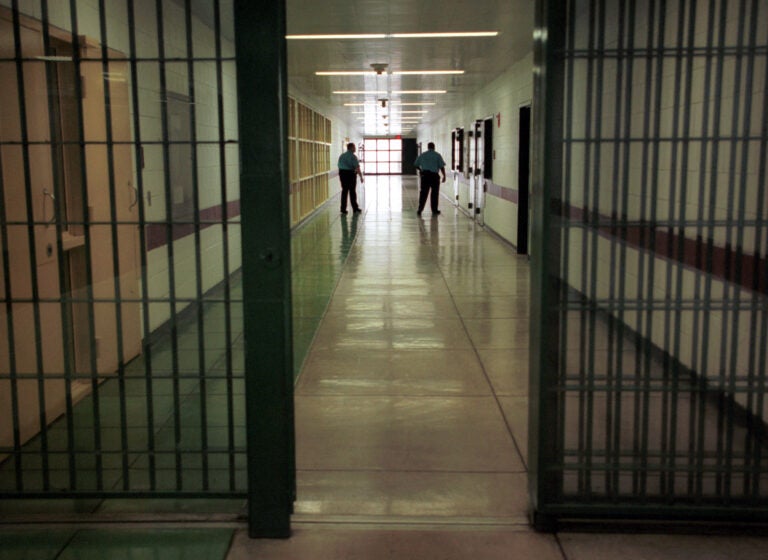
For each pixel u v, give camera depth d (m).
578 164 6.50
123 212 4.82
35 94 3.66
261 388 2.62
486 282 7.88
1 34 3.34
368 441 3.60
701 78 4.17
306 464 3.33
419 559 2.53
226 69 7.15
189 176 6.22
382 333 5.70
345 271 8.60
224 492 2.75
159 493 2.76
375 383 4.48
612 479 2.94
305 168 14.42
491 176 12.70
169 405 4.08
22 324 3.53
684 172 2.60
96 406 2.77
